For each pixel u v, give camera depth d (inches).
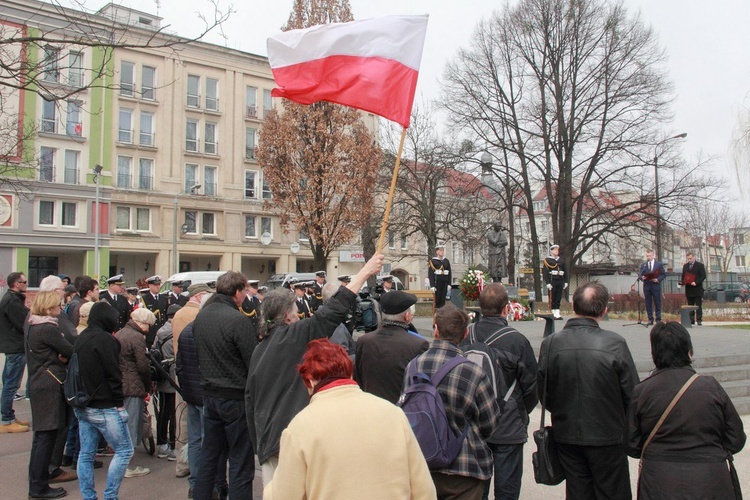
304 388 159.3
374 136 1480.1
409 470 103.5
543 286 1459.2
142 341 263.0
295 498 99.3
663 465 141.2
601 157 1258.6
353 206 1229.7
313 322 161.2
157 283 553.3
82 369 209.0
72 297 435.2
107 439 212.7
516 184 1311.5
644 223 1248.2
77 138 1460.4
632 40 1210.0
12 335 344.5
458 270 2367.1
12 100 1317.7
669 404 141.9
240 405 191.5
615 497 167.3
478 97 1311.5
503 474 180.7
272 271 1857.8
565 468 173.9
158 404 306.2
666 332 149.7
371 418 102.8
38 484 231.3
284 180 1217.4
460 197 1398.9
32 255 1483.8
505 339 183.9
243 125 1754.4
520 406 182.9
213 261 1745.8
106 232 1515.7
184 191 1641.2
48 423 232.2
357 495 97.0
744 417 337.7
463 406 144.8
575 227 1290.6
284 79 225.3
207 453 198.2
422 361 151.6
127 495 238.7
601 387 165.6
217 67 1702.8
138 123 1569.9
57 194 1438.2
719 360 413.1
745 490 229.0
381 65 222.4
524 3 1262.3
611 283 1754.4
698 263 685.9
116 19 355.9
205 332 195.0
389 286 569.9
